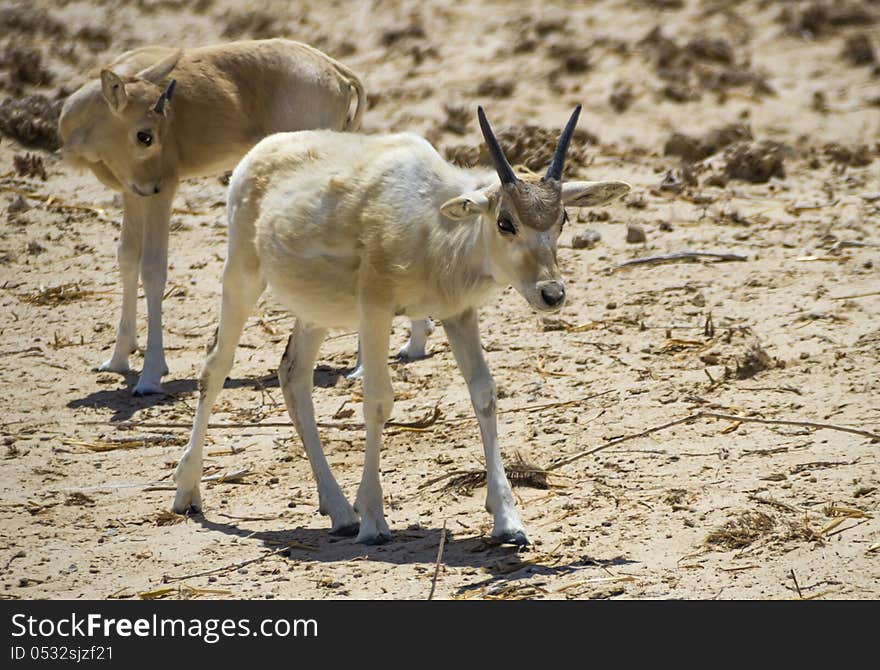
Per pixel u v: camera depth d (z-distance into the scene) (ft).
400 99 162.50
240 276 64.95
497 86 162.81
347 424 77.51
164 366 86.17
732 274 99.14
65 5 215.10
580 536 58.65
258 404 82.23
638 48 180.75
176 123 89.56
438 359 87.97
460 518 62.49
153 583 57.00
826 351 81.46
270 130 92.43
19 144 140.26
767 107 158.20
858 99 160.56
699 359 82.48
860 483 61.77
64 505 67.51
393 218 58.03
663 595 52.13
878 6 199.21
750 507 60.13
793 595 51.42
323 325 62.75
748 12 200.13
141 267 87.25
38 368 89.86
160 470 72.59
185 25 203.31
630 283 99.09
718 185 126.21
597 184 57.26
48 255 111.75
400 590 54.19
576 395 78.38
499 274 56.03
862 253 102.53
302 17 202.90
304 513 65.31
